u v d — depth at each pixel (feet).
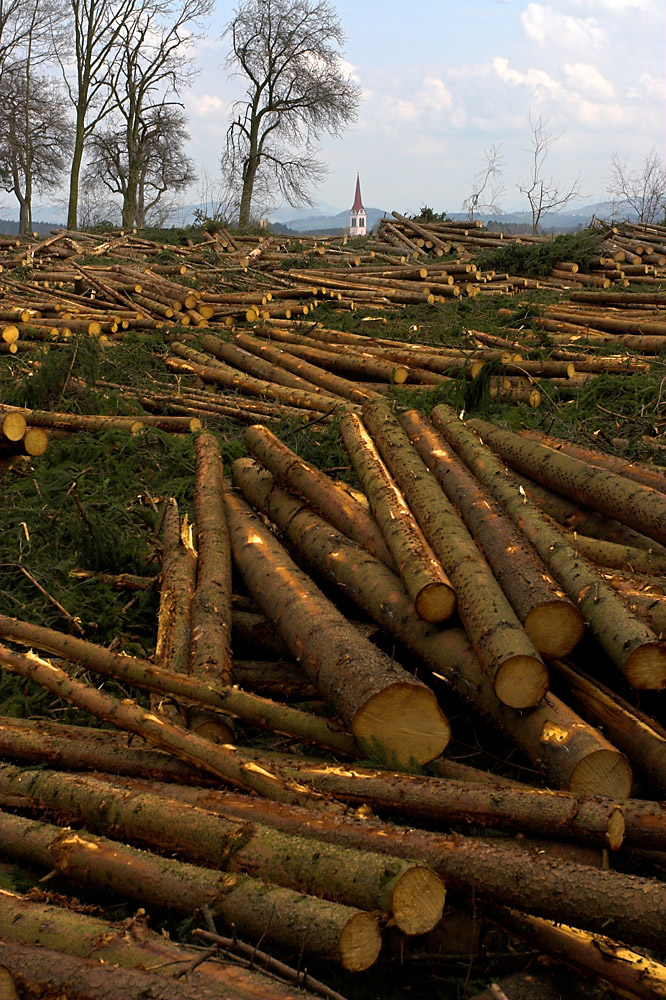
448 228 93.04
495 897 9.43
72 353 34.55
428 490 17.15
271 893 9.23
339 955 8.61
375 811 11.23
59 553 21.25
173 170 162.71
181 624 15.71
